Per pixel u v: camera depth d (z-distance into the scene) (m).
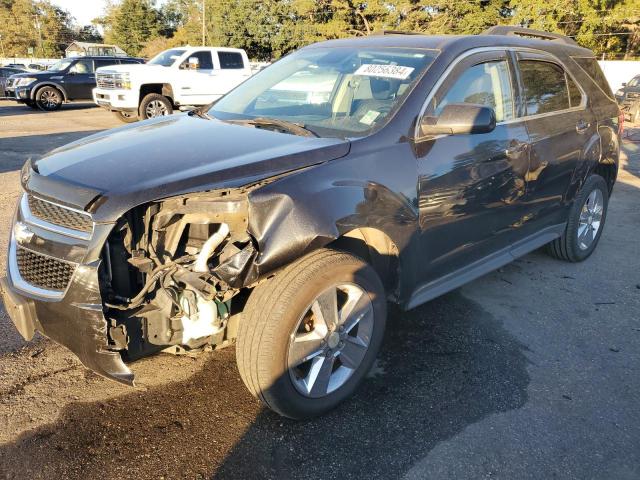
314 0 36.75
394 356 3.48
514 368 3.40
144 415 2.86
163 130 3.26
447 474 2.53
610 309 4.25
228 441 2.69
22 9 87.19
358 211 2.72
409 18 34.88
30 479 2.42
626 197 7.82
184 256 2.59
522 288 4.59
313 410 2.78
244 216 2.60
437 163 3.21
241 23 40.00
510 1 33.22
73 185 2.47
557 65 4.51
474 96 3.60
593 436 2.81
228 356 3.43
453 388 3.17
